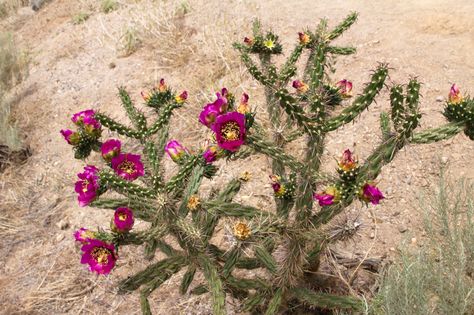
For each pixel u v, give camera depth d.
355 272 1.32
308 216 1.10
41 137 2.40
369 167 0.95
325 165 1.75
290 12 2.65
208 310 1.44
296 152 1.79
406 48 2.14
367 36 2.28
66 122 2.45
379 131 1.82
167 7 3.04
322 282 1.32
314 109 0.95
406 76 2.00
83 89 2.63
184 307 1.46
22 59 3.03
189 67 2.48
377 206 1.56
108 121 1.16
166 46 2.67
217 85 2.29
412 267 1.11
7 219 1.94
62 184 2.08
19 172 2.21
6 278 1.71
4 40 3.11
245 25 2.64
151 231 1.05
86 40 3.05
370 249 1.41
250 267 1.26
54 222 1.89
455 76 1.94
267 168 1.83
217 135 0.90
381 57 2.13
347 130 1.87
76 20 3.33
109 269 0.97
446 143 1.68
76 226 1.85
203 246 1.14
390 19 2.37
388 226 1.50
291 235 1.12
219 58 2.45
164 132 1.31
